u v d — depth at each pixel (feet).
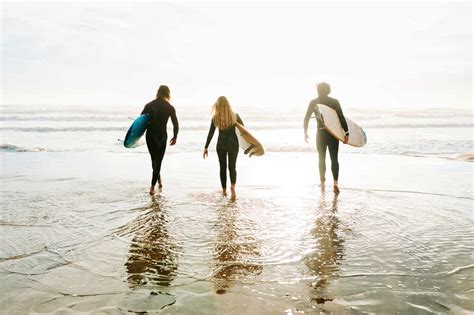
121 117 84.48
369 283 9.29
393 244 12.09
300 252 11.41
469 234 13.10
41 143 41.93
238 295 8.68
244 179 23.57
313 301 8.39
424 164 29.58
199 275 9.79
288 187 21.18
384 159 32.40
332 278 9.58
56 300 8.39
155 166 19.39
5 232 13.06
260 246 11.91
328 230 13.52
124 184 21.72
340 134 19.76
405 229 13.66
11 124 65.72
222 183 19.58
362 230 13.52
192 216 15.21
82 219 14.69
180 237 12.71
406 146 40.75
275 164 29.63
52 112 102.68
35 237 12.58
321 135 20.44
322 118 19.53
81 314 7.81
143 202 17.49
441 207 16.75
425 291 8.84
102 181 22.56
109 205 16.88
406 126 66.59
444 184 21.97
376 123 73.56
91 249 11.56
